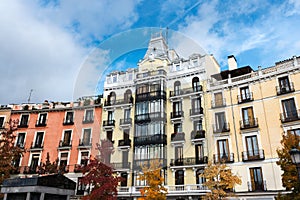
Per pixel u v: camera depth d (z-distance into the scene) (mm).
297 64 20219
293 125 19359
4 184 15391
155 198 15898
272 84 21125
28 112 27812
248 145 20906
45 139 26406
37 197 14984
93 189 14055
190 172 18781
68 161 24875
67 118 27016
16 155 20234
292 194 14219
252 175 20047
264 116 20766
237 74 23859
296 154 7828
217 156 21375
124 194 18594
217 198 17562
